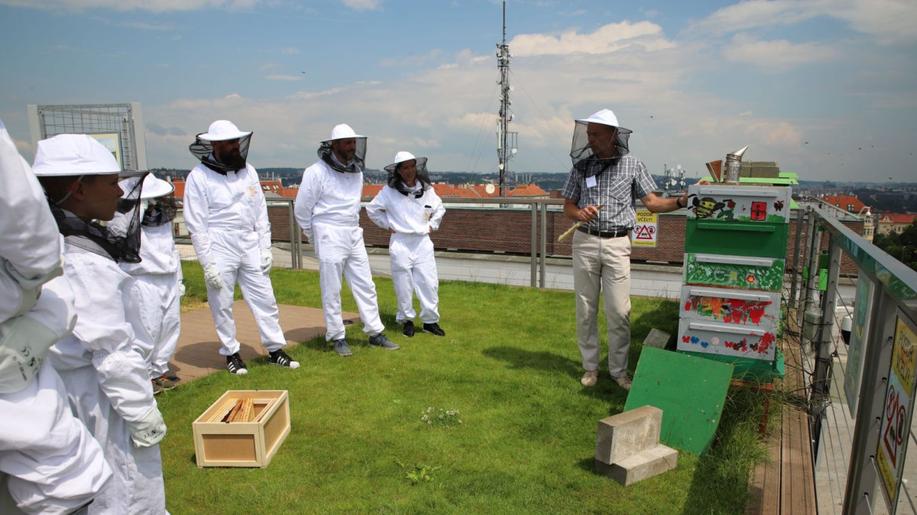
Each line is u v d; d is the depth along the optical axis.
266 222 5.45
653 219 8.41
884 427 2.03
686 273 4.32
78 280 2.03
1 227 1.49
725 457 3.66
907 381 1.77
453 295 8.53
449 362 5.62
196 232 4.94
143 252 4.42
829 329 4.23
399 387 4.98
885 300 2.13
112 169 2.14
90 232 2.11
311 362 5.61
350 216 5.73
